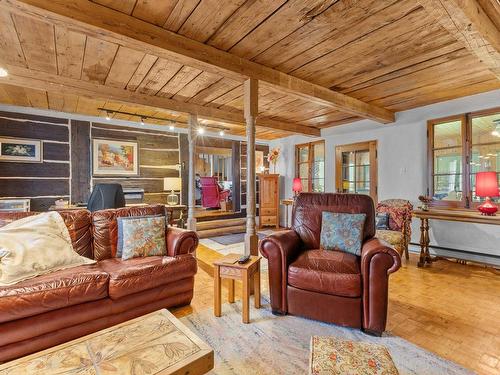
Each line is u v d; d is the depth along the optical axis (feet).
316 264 7.34
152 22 6.77
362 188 17.75
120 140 17.35
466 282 10.04
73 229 8.34
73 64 9.05
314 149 21.53
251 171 9.32
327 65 9.23
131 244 8.48
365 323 6.64
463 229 12.89
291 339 6.42
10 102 13.57
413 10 6.29
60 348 4.07
